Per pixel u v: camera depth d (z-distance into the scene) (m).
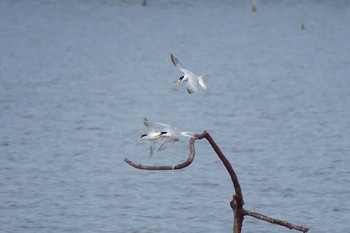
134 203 26.03
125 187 27.80
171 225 24.00
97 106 42.59
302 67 55.91
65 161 31.34
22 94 44.84
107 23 75.38
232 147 33.84
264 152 32.94
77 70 54.19
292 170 30.14
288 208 25.70
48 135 35.72
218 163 31.11
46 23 74.00
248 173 29.77
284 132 36.69
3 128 36.84
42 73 52.28
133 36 70.12
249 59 59.62
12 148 33.22
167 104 43.88
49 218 24.55
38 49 62.59
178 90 48.00
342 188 27.77
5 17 76.12
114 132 36.66
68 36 69.00
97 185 28.03
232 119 39.75
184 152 32.97
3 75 51.12
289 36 70.19
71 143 34.34
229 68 55.81
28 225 23.95
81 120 38.84
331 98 44.78
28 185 27.95
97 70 54.69
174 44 66.88
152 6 83.88
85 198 26.55
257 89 47.69
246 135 36.19
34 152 32.69
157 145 33.91
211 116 40.59
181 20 77.81
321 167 30.53
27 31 70.25
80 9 80.81
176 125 38.81
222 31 72.75
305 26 74.69
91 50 63.06
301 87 48.22
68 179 28.78
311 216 24.91
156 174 29.48
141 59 60.06
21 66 54.91
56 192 27.19
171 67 57.12
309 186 28.08
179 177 29.08
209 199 26.53
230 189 27.72
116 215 24.86
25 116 39.34
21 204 25.84
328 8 83.25
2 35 68.25
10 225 23.94
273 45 66.00
